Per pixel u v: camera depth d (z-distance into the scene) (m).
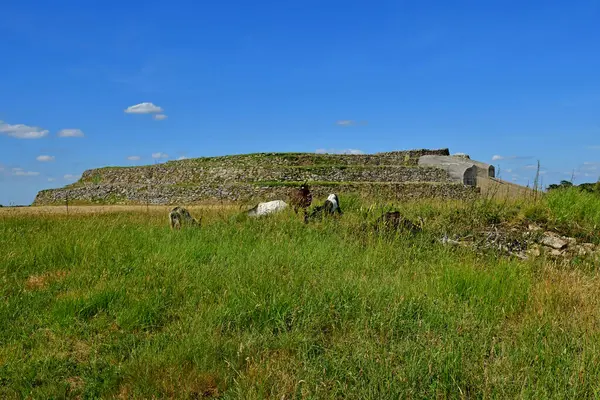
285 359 4.96
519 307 6.37
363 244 10.36
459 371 4.47
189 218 13.01
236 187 39.06
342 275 7.64
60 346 5.54
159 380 4.64
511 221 12.05
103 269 8.07
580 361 4.60
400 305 6.14
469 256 9.18
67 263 8.86
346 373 4.48
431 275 7.70
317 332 5.69
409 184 39.09
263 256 8.61
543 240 10.51
